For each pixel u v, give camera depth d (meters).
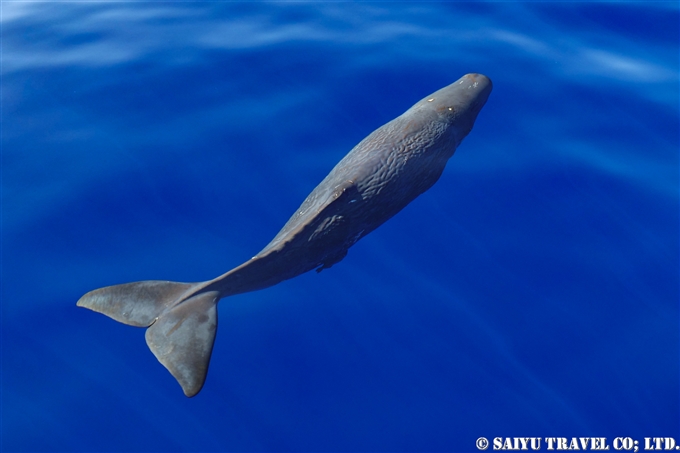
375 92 13.20
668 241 10.26
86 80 13.20
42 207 10.38
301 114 12.52
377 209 9.70
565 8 16.03
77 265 9.66
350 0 16.34
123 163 11.23
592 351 8.95
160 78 13.32
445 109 11.12
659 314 9.34
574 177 11.35
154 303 8.40
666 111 12.75
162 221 10.39
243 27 15.16
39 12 15.70
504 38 14.98
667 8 15.84
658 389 8.50
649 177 11.34
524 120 12.57
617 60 14.30
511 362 8.91
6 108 12.33
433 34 15.05
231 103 12.72
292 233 8.85
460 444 8.12
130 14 15.66
